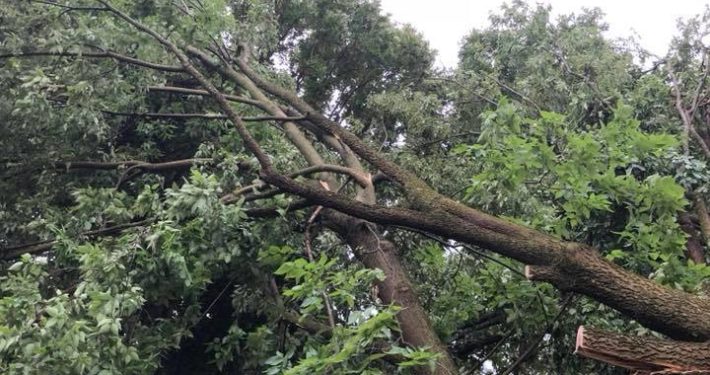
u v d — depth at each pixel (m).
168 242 5.23
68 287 6.02
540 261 4.55
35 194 7.02
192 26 7.02
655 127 7.96
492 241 4.75
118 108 7.16
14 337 4.38
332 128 6.11
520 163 5.17
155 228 5.43
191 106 7.98
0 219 6.55
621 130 5.39
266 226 6.02
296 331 6.27
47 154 6.85
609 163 5.48
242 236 5.88
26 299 4.71
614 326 5.76
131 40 6.66
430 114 10.01
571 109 8.34
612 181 5.28
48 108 6.21
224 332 7.41
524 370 6.90
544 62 9.19
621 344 3.95
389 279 5.64
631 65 9.42
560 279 4.43
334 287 5.05
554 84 9.02
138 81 7.12
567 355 6.38
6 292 6.00
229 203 5.90
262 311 6.01
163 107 7.94
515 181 5.32
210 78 8.00
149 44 6.69
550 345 6.52
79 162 6.84
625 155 5.35
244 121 6.44
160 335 5.84
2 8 6.53
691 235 6.75
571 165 5.17
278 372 4.76
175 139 8.35
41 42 6.41
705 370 3.90
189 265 5.65
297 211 6.40
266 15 8.45
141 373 5.31
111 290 4.96
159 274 5.49
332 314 5.09
